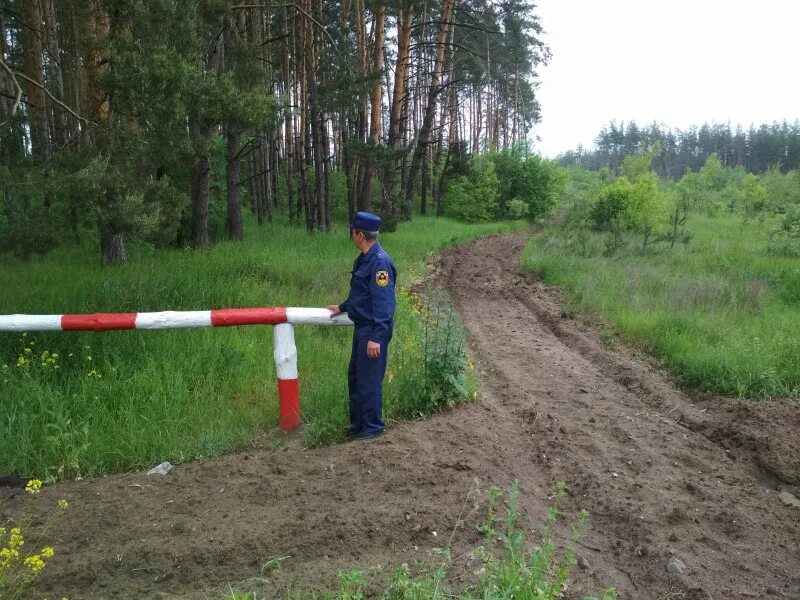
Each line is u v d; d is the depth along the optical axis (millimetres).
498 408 5906
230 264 11758
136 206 8352
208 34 13578
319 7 20984
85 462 4664
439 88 31359
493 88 51375
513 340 9000
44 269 11695
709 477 4688
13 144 8797
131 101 8898
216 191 19922
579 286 12352
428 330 6359
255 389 6035
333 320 5152
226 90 9516
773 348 7398
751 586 3391
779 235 16469
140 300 8047
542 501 4176
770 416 5785
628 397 6484
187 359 6348
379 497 4070
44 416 5070
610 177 37469
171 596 3215
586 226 23000
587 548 3686
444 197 38812
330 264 12852
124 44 8992
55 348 6473
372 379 4965
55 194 8273
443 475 4355
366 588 3191
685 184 39125
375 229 4883
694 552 3654
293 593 3191
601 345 8594
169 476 4492
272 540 3609
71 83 18719
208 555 3494
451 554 3512
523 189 37156
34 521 3885
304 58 20531
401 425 5320
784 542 3850
